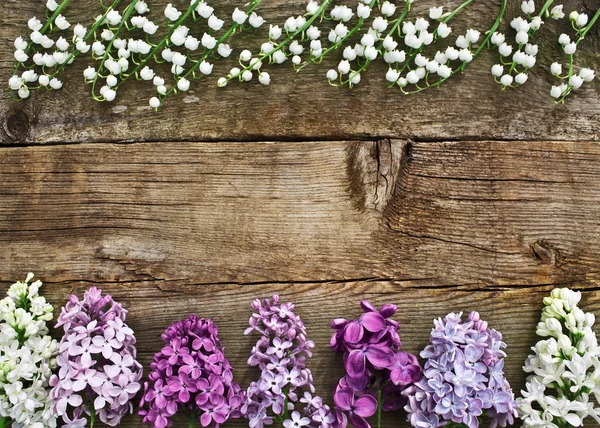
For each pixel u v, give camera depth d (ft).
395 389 1.73
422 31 1.80
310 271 1.83
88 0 1.88
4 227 1.86
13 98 1.88
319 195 1.84
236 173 1.85
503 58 1.85
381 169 1.83
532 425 1.70
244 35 1.86
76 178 1.86
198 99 1.86
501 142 1.83
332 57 1.85
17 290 1.77
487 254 1.82
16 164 1.87
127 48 1.86
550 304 1.76
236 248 1.84
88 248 1.85
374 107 1.85
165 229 1.84
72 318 1.72
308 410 1.74
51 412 1.69
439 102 1.84
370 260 1.82
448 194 1.83
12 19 1.88
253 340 1.82
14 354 1.71
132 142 1.86
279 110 1.85
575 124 1.84
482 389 1.67
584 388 1.68
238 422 1.82
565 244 1.82
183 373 1.67
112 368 1.70
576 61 1.84
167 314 1.83
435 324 1.72
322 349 1.82
